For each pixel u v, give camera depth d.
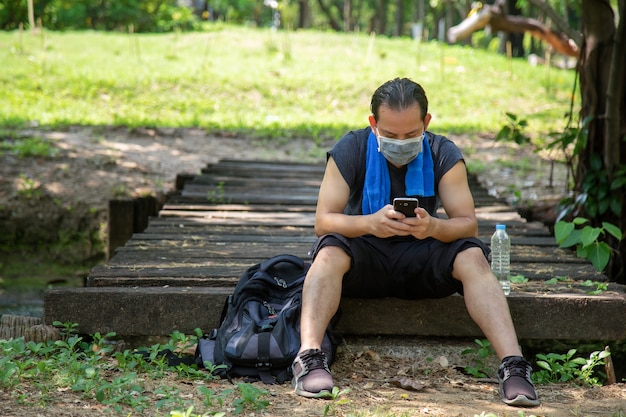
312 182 9.95
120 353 4.40
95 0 30.83
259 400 3.68
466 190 4.38
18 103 16.31
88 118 15.45
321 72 20.47
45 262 10.55
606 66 7.44
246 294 4.42
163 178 11.95
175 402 3.65
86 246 10.68
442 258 4.30
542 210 9.58
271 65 21.09
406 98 4.08
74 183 11.47
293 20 45.62
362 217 4.22
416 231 4.14
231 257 5.89
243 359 4.14
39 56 20.59
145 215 9.26
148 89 18.09
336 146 4.44
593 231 5.82
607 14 7.38
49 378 3.92
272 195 9.03
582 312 4.76
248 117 16.50
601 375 4.82
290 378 4.16
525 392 3.86
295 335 4.21
